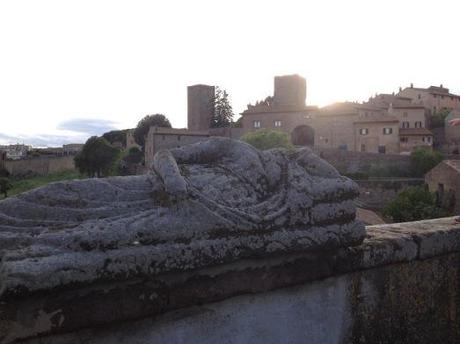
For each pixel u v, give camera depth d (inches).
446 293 173.6
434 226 180.5
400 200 1499.8
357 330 147.8
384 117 2930.6
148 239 100.6
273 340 128.0
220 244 110.0
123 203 108.0
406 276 160.4
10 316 88.0
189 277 109.7
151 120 3304.6
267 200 124.3
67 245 92.7
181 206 108.0
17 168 3112.7
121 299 100.1
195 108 3622.0
